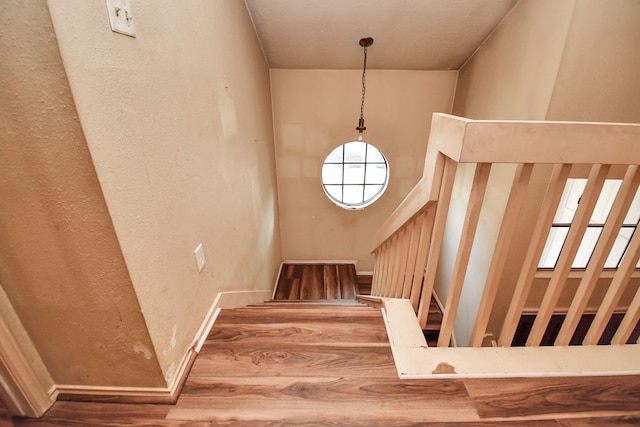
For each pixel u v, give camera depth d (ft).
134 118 2.86
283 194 13.62
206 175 4.69
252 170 8.14
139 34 2.93
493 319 9.10
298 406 3.32
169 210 3.54
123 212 2.73
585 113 6.79
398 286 5.85
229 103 5.99
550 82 6.66
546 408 3.32
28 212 2.54
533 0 7.16
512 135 2.85
